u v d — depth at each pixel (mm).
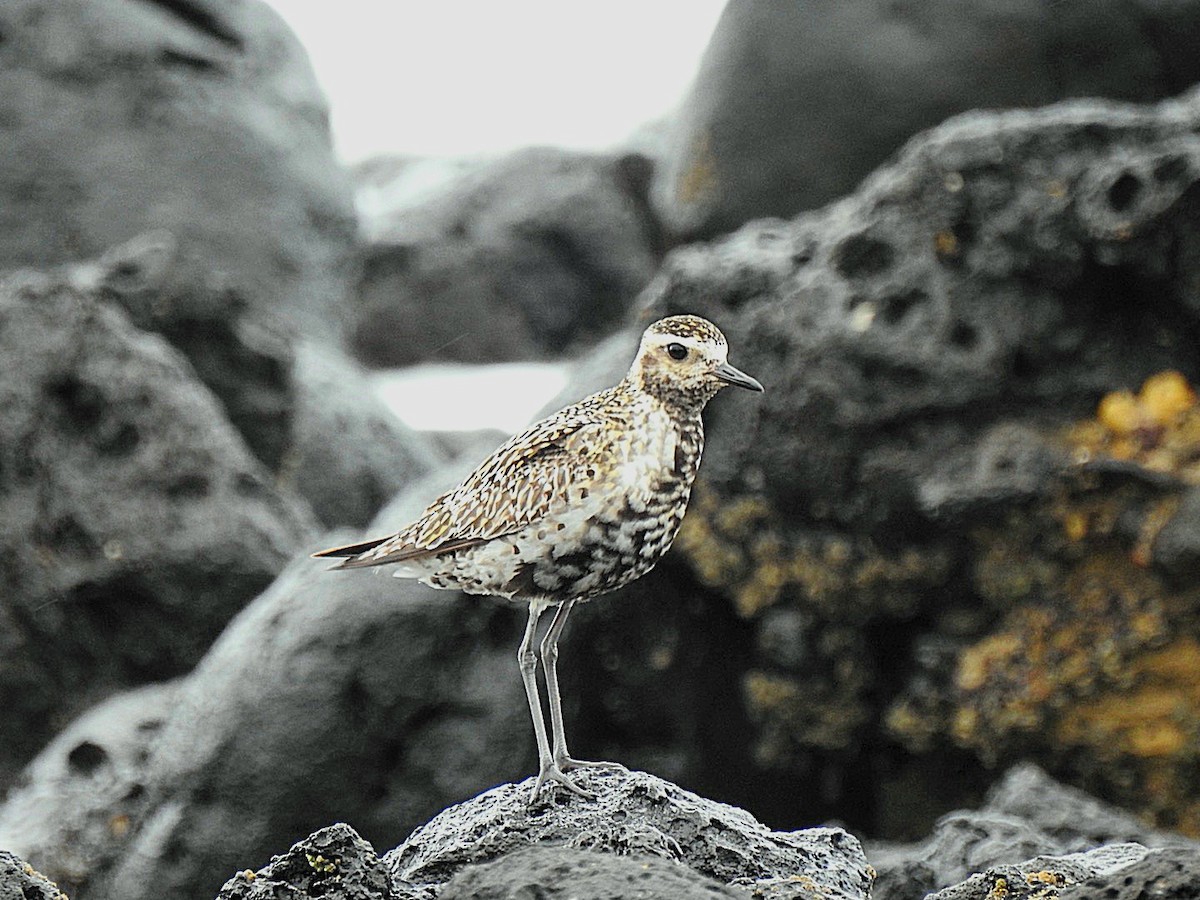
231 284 18438
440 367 29656
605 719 14078
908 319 13625
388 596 13336
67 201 23266
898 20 19094
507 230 30469
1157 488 12961
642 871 6336
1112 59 18859
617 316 30578
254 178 24062
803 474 13789
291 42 25656
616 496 8492
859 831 14516
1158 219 12828
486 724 13234
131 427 15773
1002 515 13273
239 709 13094
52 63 23688
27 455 15438
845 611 13914
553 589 8664
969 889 7770
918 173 13727
